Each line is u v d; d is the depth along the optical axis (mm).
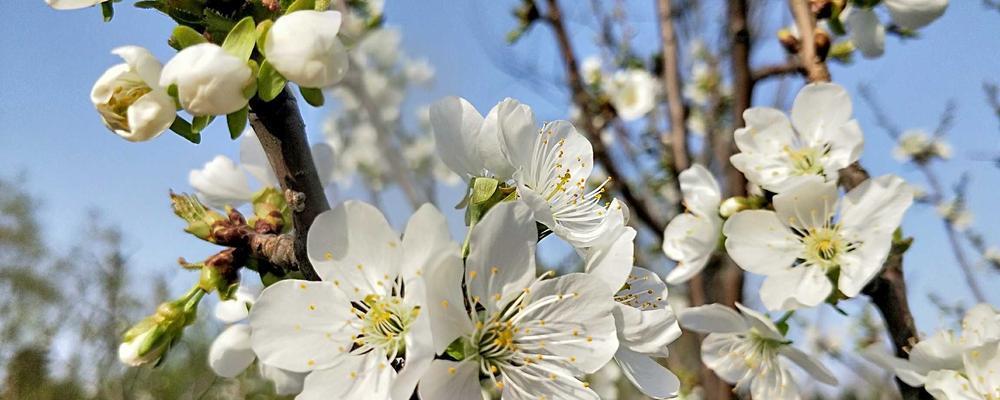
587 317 185
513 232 182
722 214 292
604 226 197
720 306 294
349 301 181
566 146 211
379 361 180
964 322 258
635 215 430
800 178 270
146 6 183
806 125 284
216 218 205
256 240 202
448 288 175
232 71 173
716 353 300
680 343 477
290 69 174
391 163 463
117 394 1311
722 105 492
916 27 286
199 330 876
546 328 184
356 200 180
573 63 412
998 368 242
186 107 173
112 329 1493
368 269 180
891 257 264
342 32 199
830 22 286
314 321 181
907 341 258
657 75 511
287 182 184
